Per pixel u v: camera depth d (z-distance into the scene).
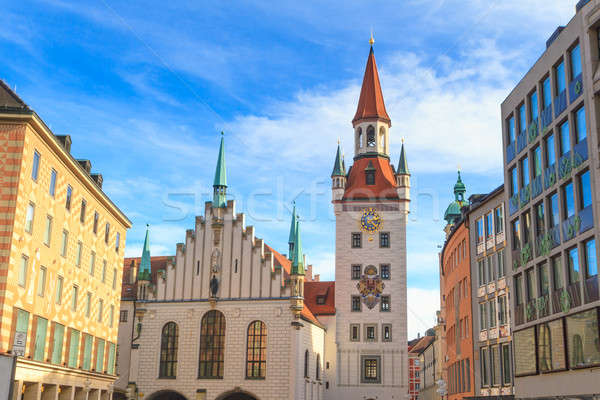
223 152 82.25
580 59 30.52
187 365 76.50
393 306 88.94
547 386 33.25
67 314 46.22
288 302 75.50
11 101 39.28
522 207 37.75
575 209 30.55
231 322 76.50
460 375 53.75
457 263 55.28
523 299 37.22
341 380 87.25
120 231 59.84
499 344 42.91
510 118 40.62
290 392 72.94
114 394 78.31
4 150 37.50
